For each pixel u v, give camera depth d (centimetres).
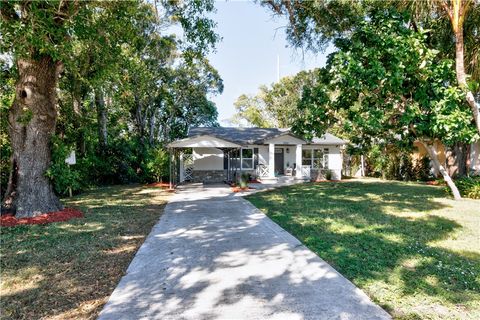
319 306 328
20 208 799
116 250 537
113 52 948
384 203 1046
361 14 984
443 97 887
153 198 1248
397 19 899
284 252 518
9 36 598
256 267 447
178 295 357
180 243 574
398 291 363
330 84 955
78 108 1609
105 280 407
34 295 363
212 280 400
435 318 302
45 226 715
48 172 825
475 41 1016
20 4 610
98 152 1931
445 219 772
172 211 928
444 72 890
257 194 1362
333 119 1054
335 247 541
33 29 595
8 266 456
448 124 845
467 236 613
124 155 1967
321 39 1160
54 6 634
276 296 353
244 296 354
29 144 815
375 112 884
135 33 1047
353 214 849
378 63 823
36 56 785
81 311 326
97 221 777
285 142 2034
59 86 1448
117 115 2641
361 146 1195
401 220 763
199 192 1463
